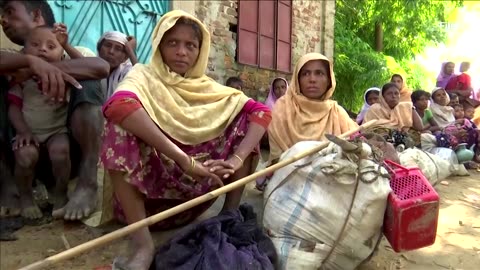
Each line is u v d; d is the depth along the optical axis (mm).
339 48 11219
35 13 2758
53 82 2381
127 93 2076
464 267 2418
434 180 3879
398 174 2205
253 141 2402
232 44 6984
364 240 2121
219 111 2434
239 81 6086
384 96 5387
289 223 2152
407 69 13117
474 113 8000
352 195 2094
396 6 12297
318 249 2096
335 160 2121
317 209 2098
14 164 2775
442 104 6516
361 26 13195
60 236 2502
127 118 2027
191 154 2348
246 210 2516
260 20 7473
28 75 2447
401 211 2014
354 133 2707
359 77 11133
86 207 2670
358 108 11641
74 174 3016
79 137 2666
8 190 2746
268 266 1975
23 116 2629
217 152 2441
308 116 3219
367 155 2111
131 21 5688
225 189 2043
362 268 2332
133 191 2129
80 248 1675
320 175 2168
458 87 8258
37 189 3203
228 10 6848
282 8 7977
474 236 2900
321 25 9180
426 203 2045
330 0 9266
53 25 2828
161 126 2219
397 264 2418
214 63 6695
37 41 2551
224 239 2037
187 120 2309
